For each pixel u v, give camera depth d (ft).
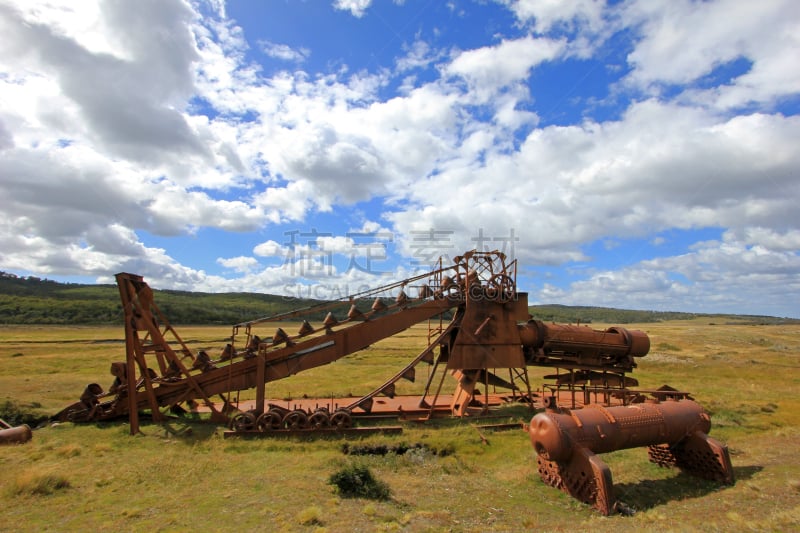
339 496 32.63
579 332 66.95
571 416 36.29
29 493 32.60
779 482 35.29
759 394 84.02
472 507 31.68
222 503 31.12
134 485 35.09
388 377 110.22
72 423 56.49
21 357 142.31
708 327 418.51
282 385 94.94
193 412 62.75
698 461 38.09
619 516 30.45
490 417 60.08
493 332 63.52
